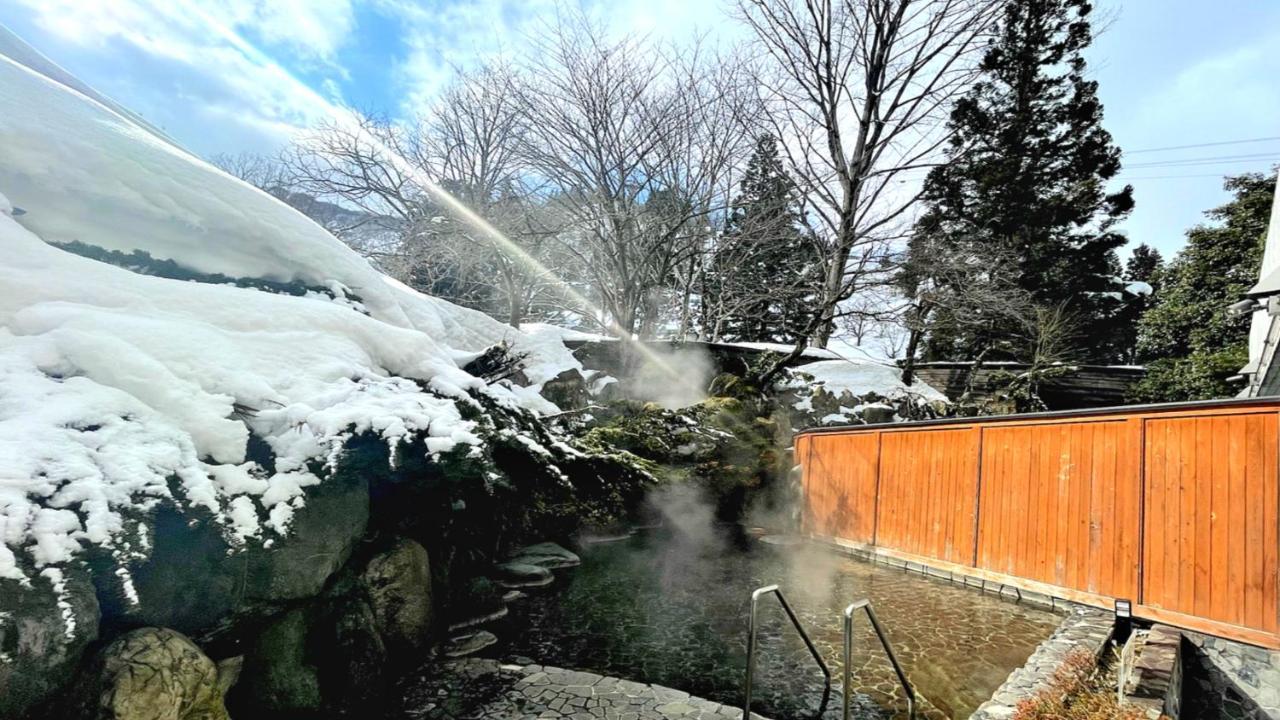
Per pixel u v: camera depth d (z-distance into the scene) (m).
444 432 4.60
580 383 13.05
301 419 3.96
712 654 5.40
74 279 3.83
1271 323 9.23
